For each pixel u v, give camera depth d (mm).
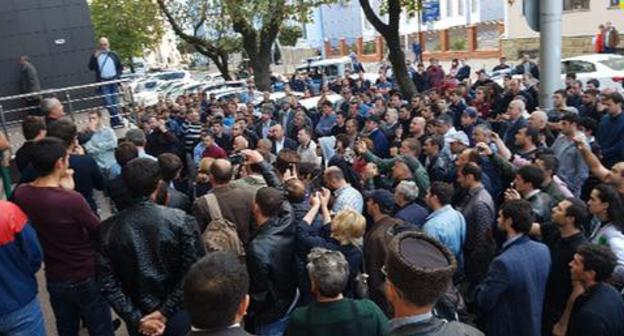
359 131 10680
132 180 3461
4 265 3600
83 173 5332
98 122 7957
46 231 3961
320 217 5035
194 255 3541
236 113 13766
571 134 6910
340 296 3213
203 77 35000
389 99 13297
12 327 3652
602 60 18141
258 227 4445
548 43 7812
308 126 11195
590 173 6227
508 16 32156
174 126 12938
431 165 7406
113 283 3494
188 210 5141
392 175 6820
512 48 32250
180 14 24188
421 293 2232
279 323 4344
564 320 4164
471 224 5352
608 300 3627
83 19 14195
